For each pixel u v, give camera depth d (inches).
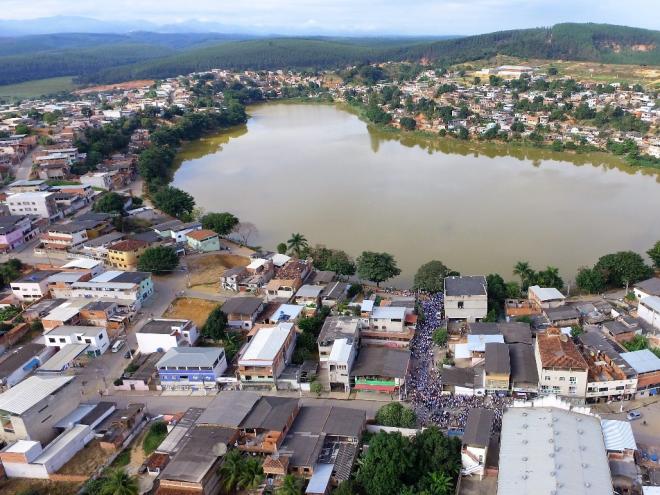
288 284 5748.0
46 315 5364.2
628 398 4047.7
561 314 5014.8
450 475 3294.8
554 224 7623.0
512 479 2955.2
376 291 5895.7
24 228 7342.5
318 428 3666.3
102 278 5890.8
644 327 4830.2
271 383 4352.9
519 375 4143.7
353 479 3287.4
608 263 5634.8
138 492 3265.3
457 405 4050.2
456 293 5093.5
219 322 5049.2
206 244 7126.0
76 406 4067.4
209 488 3265.3
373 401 4183.1
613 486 3036.4
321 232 7711.6
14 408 3636.8
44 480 3462.1
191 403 4269.2
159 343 4854.8
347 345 4419.3
